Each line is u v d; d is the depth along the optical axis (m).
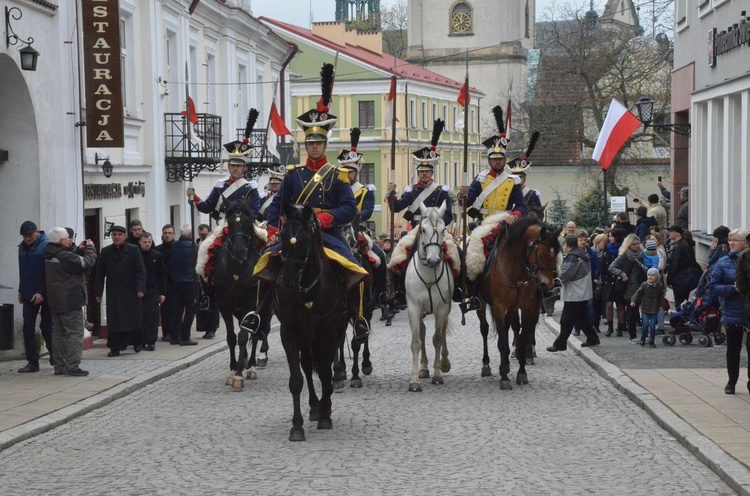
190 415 12.73
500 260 14.48
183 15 29.05
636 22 58.03
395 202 15.82
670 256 20.98
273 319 26.62
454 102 77.75
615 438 11.16
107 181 22.53
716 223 26.14
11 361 17.77
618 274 20.42
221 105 33.94
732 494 8.84
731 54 24.12
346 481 9.26
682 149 32.22
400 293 15.66
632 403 13.35
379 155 68.00
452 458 10.18
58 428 12.08
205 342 20.70
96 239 22.02
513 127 57.38
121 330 18.17
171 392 14.65
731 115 24.41
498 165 15.82
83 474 9.66
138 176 25.08
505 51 90.94
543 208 15.34
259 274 11.21
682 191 29.97
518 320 15.62
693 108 28.17
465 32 91.81
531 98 69.81
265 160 37.97
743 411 12.16
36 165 18.34
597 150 24.84
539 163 58.09
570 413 12.67
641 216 27.38
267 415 12.63
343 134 68.25
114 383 14.92
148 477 9.45
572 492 8.88
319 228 10.88
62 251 15.62
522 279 14.35
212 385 15.29
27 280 15.95
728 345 13.25
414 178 15.87
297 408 11.05
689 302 19.36
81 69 20.12
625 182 57.53
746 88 22.36
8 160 18.30
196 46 30.94
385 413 12.68
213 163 27.73
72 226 19.69
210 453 10.44
